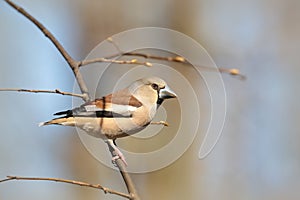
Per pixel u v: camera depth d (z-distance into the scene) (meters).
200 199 17.73
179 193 17.75
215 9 20.55
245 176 17.78
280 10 19.83
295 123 17.83
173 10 20.34
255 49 19.44
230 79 18.03
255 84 18.45
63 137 17.80
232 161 17.91
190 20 20.48
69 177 18.02
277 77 18.62
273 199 17.45
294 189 17.28
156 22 20.14
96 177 18.03
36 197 18.19
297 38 19.36
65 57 9.54
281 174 17.59
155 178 17.61
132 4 19.94
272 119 17.86
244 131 17.84
